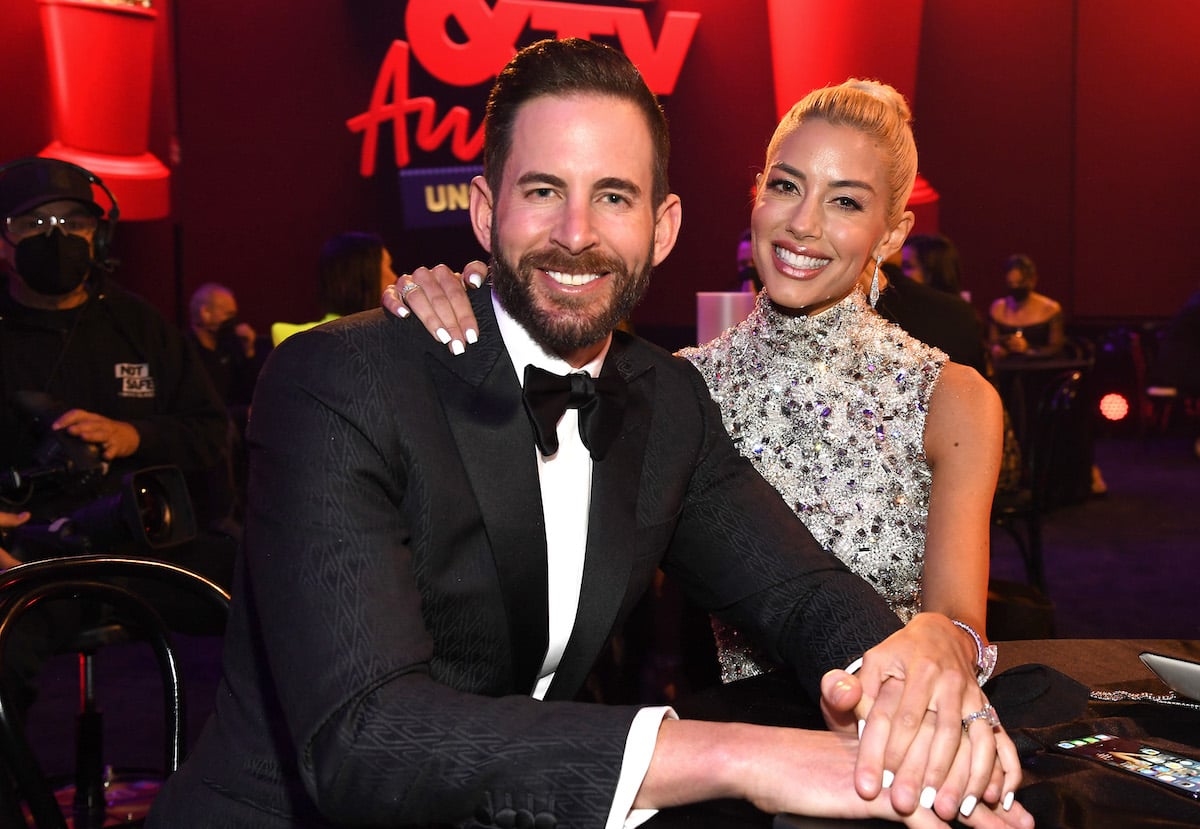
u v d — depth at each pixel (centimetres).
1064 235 941
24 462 259
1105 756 115
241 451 473
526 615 125
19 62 691
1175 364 659
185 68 751
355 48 777
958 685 111
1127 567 533
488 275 136
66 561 149
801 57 836
